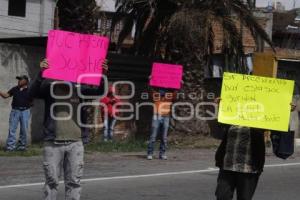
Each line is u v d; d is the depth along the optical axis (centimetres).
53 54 707
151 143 1535
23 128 1554
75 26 1759
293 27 3266
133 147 1773
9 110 1661
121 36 2053
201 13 1816
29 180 1129
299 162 1625
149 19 1995
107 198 980
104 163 1428
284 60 2286
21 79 1546
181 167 1408
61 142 706
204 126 1941
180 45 1875
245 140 677
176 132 1902
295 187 1175
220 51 2091
